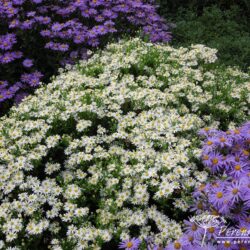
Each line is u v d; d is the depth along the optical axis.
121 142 0.92
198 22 1.62
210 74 1.13
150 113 0.95
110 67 1.12
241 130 0.86
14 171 0.83
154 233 0.79
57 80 1.10
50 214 0.78
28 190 0.83
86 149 0.88
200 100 1.01
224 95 1.07
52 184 0.82
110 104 0.99
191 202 0.78
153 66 1.17
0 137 0.91
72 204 0.79
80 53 1.30
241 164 0.80
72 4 1.37
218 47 1.48
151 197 0.84
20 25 1.25
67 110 0.94
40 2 1.29
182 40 1.55
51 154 0.90
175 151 0.88
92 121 0.96
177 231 0.76
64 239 0.76
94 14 1.37
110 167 0.83
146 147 0.88
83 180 0.83
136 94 0.99
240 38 1.55
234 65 1.39
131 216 0.77
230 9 1.77
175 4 1.77
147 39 1.35
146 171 0.82
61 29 1.33
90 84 1.06
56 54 1.29
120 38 1.40
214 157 0.82
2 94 1.16
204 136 0.92
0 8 1.25
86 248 0.73
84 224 0.76
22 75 1.22
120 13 1.42
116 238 0.75
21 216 0.77
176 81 1.08
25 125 0.93
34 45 1.29
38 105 0.99
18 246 0.73
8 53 1.21
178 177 0.81
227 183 0.76
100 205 0.79
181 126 0.91
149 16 1.46
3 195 0.83
